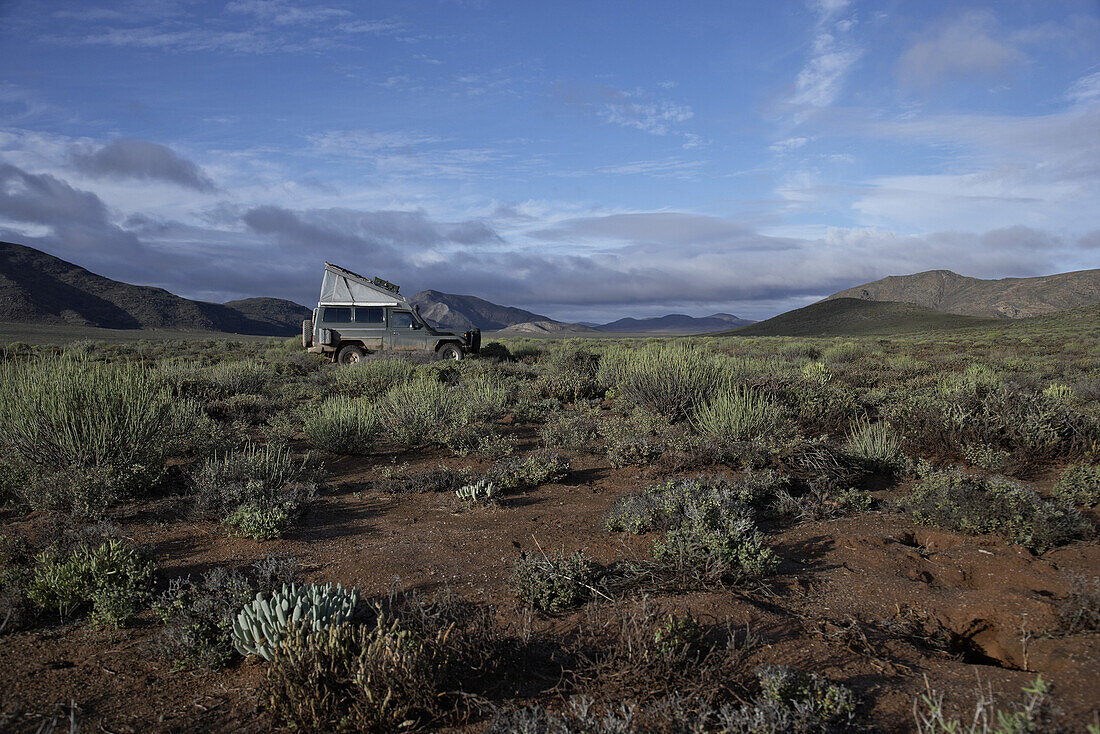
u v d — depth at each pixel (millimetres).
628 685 2918
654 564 4387
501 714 2727
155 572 4547
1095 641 3225
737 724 2559
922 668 3131
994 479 5875
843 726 2625
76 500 5695
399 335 21250
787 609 3840
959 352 28828
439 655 3135
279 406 12109
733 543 4457
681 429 8820
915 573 4332
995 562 4387
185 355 27203
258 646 3250
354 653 3125
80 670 3293
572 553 4598
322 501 6504
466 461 8250
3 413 6750
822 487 6164
